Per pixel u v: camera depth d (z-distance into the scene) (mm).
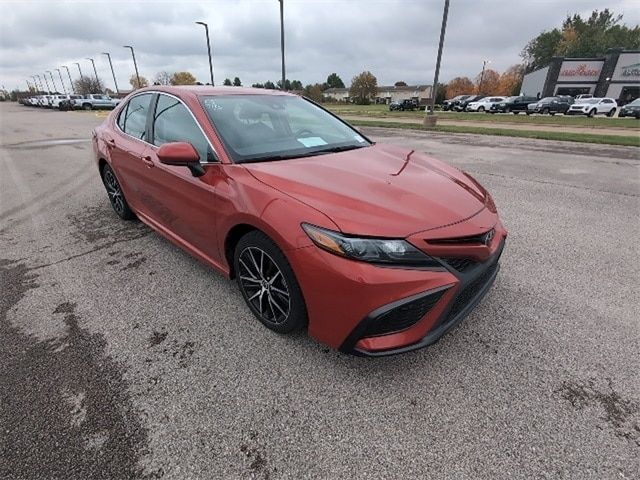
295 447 1775
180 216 2969
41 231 4281
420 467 1688
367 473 1664
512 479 1637
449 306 1991
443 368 2230
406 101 43531
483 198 2469
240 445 1781
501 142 11766
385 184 2281
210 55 27859
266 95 3420
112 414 1934
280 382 2129
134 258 3574
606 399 2033
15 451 1744
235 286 3078
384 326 1924
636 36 70625
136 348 2398
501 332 2541
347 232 1877
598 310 2785
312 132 3160
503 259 3586
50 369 2225
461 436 1827
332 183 2234
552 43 78250
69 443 1781
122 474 1649
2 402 1997
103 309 2795
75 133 14930
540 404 2000
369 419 1913
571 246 3865
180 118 2998
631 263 3506
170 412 1948
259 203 2197
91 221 4590
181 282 3145
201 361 2287
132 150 3521
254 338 2473
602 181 6523
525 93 61000
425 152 9688
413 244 1886
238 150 2617
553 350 2381
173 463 1698
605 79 48688
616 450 1758
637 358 2320
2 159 8906
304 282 2018
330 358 2295
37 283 3160
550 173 7137
